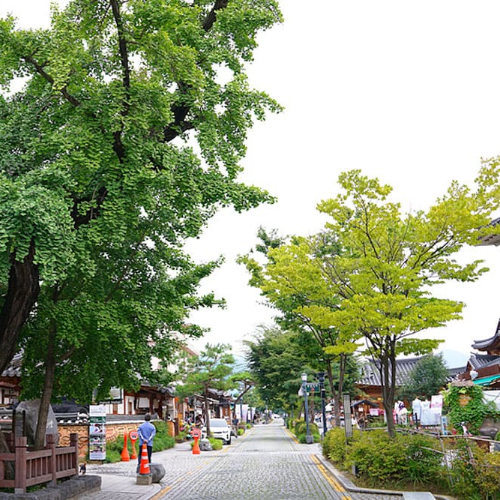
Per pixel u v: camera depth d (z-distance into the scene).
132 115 11.76
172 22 12.13
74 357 15.16
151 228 14.64
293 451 31.23
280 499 13.16
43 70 12.47
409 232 15.27
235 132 14.12
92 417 25.56
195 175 12.62
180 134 13.80
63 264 10.22
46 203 9.89
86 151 11.41
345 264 16.81
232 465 23.28
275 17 14.25
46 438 13.87
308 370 44.78
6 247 9.86
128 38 11.71
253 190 12.98
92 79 12.16
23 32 11.98
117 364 15.65
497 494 10.94
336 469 18.64
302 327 26.75
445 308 14.38
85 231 11.43
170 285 15.37
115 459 26.72
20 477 11.96
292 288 17.89
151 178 11.41
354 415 46.75
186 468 22.55
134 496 14.33
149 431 17.59
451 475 12.44
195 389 40.94
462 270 15.19
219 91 13.40
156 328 15.62
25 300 11.94
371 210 15.55
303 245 18.20
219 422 43.22
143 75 14.05
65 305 13.01
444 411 26.28
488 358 35.00
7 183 9.79
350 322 15.31
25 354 15.37
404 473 13.71
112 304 13.44
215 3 14.55
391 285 15.25
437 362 49.25
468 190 14.88
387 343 15.59
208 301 17.25
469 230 14.70
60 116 12.17
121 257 14.68
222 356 41.72
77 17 12.13
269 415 152.50
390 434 15.16
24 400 16.64
